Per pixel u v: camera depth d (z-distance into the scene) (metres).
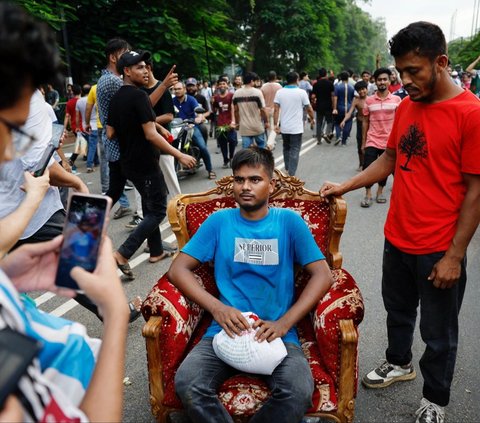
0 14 0.68
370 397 2.49
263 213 2.14
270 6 26.03
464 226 1.91
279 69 28.56
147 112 3.43
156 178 3.66
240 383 1.89
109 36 13.23
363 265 4.15
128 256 3.74
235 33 24.95
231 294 2.10
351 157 9.16
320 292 1.99
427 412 2.23
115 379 0.80
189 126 7.20
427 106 1.96
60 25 10.93
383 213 5.62
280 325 1.91
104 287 0.83
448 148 1.91
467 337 3.00
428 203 2.01
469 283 3.77
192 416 1.81
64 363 0.81
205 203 2.47
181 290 2.06
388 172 2.31
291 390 1.77
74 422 0.71
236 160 2.08
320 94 10.45
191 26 14.91
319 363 2.00
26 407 0.67
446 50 1.87
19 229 1.54
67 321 0.89
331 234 2.32
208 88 14.24
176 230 2.42
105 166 6.07
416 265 2.12
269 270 2.08
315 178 7.47
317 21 28.12
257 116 7.29
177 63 13.84
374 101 5.66
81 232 0.90
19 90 0.69
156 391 2.00
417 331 3.09
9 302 0.72
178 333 2.00
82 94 8.77
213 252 2.16
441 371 2.16
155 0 13.37
